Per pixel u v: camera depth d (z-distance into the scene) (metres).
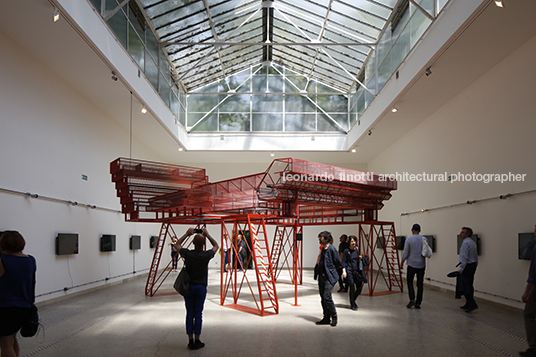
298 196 8.76
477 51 8.20
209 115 17.80
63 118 9.66
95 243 11.27
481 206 9.27
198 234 5.46
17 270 3.91
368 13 11.88
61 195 9.47
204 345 5.33
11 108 7.63
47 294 8.73
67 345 5.41
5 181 7.41
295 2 12.76
